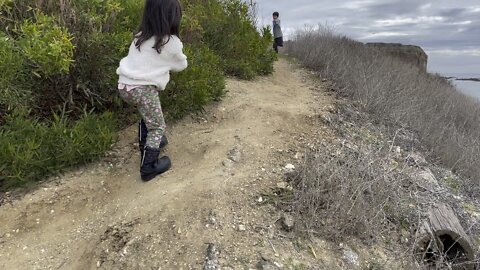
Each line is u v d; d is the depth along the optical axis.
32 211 3.58
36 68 4.12
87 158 4.04
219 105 5.38
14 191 3.72
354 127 5.51
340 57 9.18
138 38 3.67
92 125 4.18
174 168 4.05
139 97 3.62
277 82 7.20
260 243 3.23
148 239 3.21
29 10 4.34
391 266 3.32
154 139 3.79
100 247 3.23
